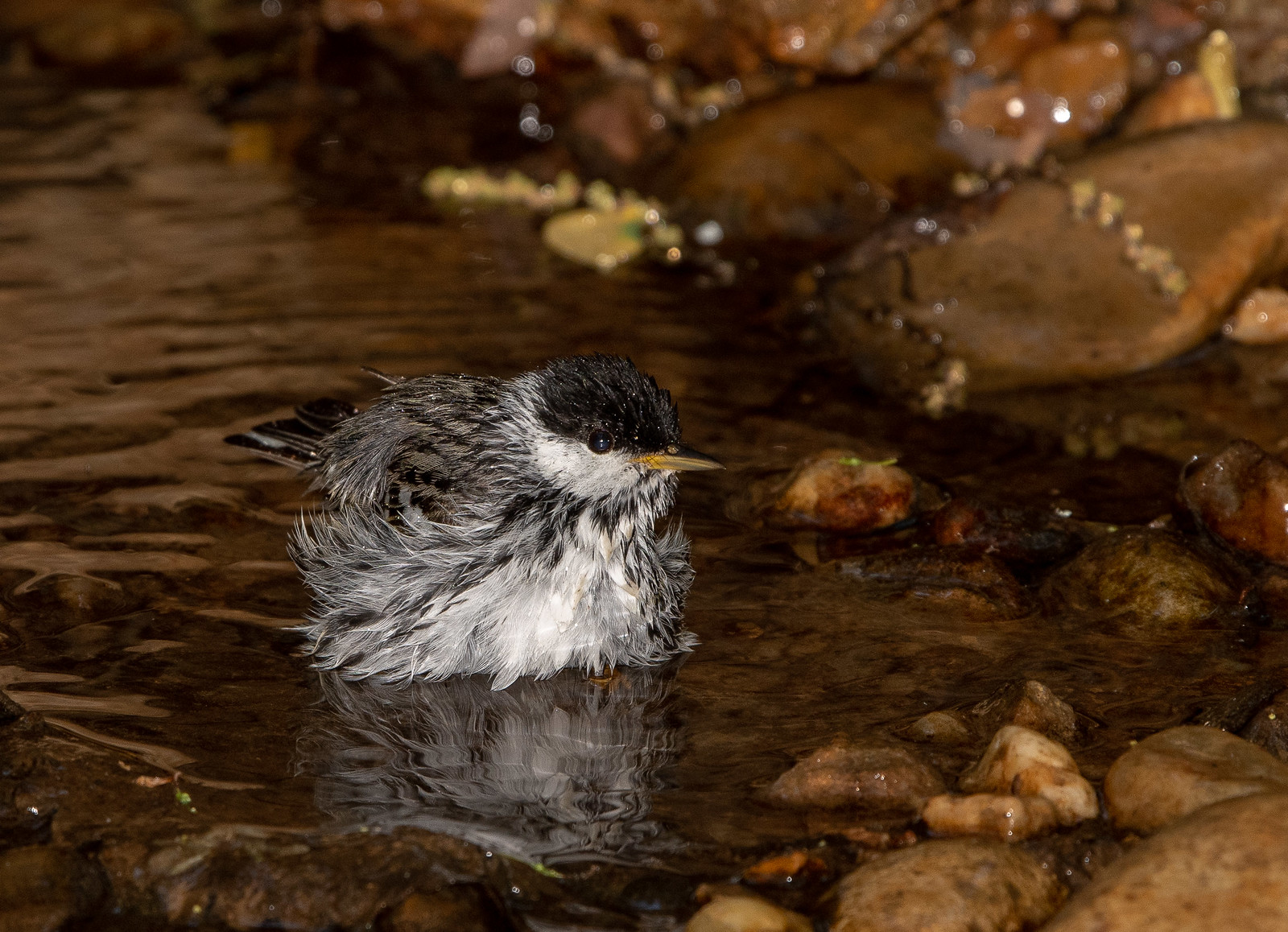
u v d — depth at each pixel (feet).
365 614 29.32
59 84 72.74
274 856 22.77
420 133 66.33
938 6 59.36
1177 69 58.49
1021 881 21.65
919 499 36.27
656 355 45.47
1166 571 31.68
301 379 42.22
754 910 21.02
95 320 46.29
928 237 49.03
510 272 52.16
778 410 42.06
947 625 31.04
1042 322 45.47
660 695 28.68
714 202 56.65
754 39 61.05
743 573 33.53
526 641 29.27
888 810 24.34
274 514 35.42
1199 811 21.56
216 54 75.51
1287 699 26.58
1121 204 47.26
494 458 29.86
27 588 31.45
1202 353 45.37
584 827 24.07
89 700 27.66
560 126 65.77
